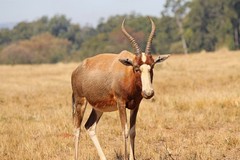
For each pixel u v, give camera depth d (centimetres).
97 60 2844
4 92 7362
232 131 3669
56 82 9406
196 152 2972
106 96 2719
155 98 5447
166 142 3400
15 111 4981
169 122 4069
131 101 2600
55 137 3569
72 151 3184
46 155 3095
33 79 10531
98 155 3048
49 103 5650
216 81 7525
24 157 3033
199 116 4175
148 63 2427
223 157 2922
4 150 3234
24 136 3650
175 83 7538
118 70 2619
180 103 4931
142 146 3238
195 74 9444
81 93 2909
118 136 3662
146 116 4303
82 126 4041
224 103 4756
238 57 14762
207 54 17250
